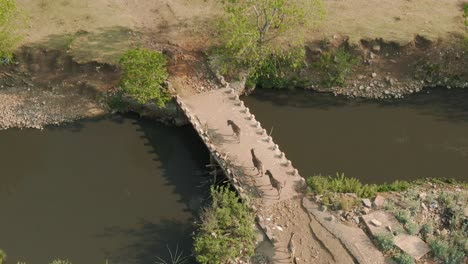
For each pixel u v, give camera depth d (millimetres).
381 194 37781
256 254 34375
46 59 46875
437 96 46781
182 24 49656
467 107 45938
